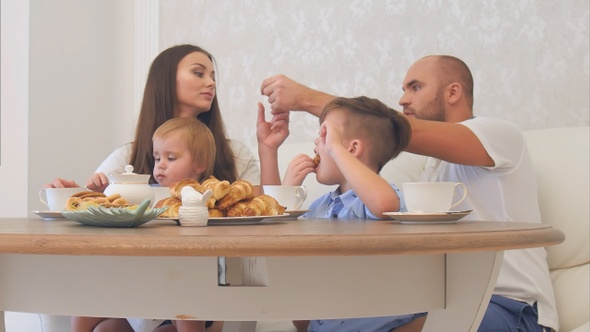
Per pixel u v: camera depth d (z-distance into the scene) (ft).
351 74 8.37
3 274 3.09
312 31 8.64
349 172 4.41
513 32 7.38
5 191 9.51
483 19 7.55
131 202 4.24
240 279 3.14
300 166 5.58
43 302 3.04
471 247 2.81
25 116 9.27
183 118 5.92
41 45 9.41
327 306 2.94
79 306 3.00
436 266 3.22
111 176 4.34
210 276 2.92
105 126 10.18
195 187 3.96
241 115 9.18
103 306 2.98
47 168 9.48
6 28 9.59
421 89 6.04
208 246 2.58
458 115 5.98
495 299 4.99
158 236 2.66
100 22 10.10
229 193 3.91
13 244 2.70
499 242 2.89
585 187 5.75
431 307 3.19
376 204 4.27
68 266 3.01
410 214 3.80
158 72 6.73
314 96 5.73
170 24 9.75
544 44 7.23
